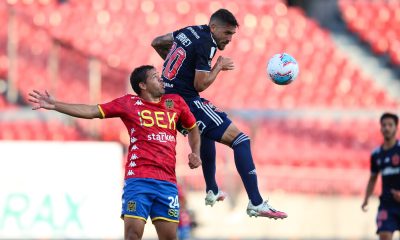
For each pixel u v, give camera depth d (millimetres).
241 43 76188
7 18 73562
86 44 73188
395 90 72875
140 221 24500
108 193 45156
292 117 65562
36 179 44500
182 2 79750
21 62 69875
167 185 24984
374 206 52281
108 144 45375
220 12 25359
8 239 44000
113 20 76438
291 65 25453
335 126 65500
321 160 62250
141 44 74125
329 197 52531
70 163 44938
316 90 71562
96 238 44844
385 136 38781
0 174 44125
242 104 69188
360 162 62438
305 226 52375
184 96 25656
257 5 80750
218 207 52531
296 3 85188
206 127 25422
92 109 24688
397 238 55250
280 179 53188
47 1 76750
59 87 67375
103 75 67500
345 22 81250
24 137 63156
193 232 52062
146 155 24797
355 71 74312
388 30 80062
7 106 66562
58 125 63844
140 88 25188
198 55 25062
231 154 53938
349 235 52094
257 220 52094
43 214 44438
